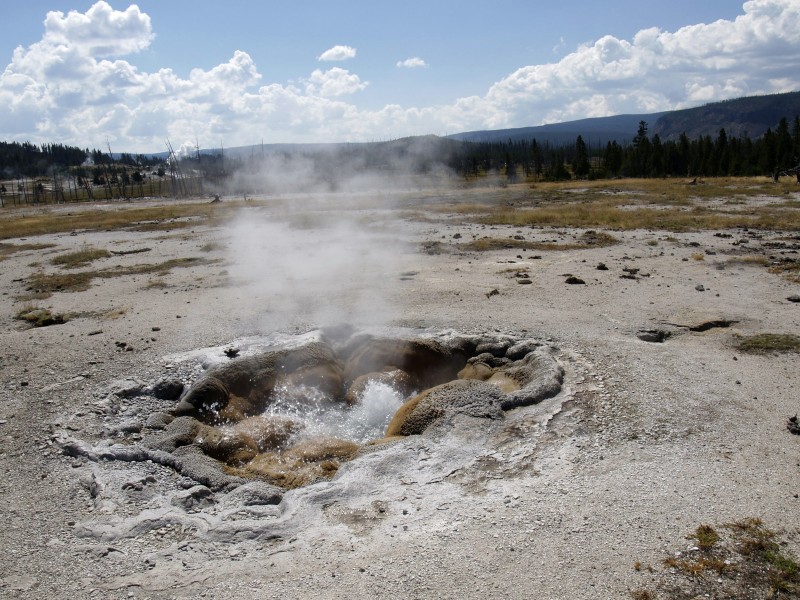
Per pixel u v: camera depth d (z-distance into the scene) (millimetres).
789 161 68438
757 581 4832
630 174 81000
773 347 10180
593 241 22188
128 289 16625
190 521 6039
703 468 6555
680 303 12992
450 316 12281
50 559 5508
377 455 7062
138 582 5141
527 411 8062
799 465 6566
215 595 4926
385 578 5012
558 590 4793
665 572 4949
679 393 8430
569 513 5797
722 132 87062
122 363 10453
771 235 22688
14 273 20234
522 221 29250
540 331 11188
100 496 6535
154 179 119562
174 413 8836
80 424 8320
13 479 7004
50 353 11078
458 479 6535
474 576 4988
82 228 34062
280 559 5359
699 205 34938
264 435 8258
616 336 10898
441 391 8609
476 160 104375
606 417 7789
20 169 134375
